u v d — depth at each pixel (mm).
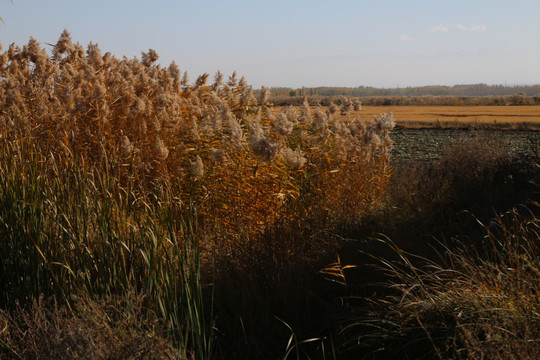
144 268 3969
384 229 5969
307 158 6574
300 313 4168
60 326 3205
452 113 43062
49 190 4461
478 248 5395
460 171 8906
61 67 8320
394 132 25109
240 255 4758
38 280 3891
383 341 3607
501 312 3346
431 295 3771
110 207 4285
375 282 4516
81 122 6613
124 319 3246
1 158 4945
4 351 3184
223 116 6375
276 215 5598
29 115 6766
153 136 6477
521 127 26469
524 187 8555
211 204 5637
